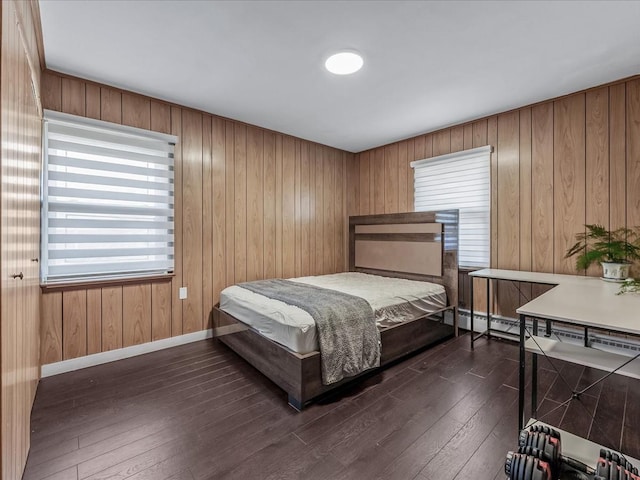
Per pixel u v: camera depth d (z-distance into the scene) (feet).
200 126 10.59
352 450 5.31
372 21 6.11
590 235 8.63
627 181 8.43
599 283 7.79
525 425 5.66
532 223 10.11
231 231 11.43
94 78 8.34
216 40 6.72
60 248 8.05
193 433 5.75
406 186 13.71
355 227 14.94
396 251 13.00
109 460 5.06
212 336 10.90
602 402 6.73
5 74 3.44
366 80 8.49
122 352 9.04
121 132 8.94
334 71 8.00
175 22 6.14
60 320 8.09
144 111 9.41
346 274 13.94
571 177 9.34
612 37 6.60
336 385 7.16
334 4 5.65
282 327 7.16
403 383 7.64
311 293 9.12
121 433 5.73
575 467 4.45
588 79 8.45
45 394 7.05
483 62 7.59
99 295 8.66
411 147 13.48
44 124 7.79
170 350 9.73
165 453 5.23
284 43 6.82
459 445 5.42
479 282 11.46
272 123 11.73
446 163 12.25
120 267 8.98
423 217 12.02
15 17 4.04
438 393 7.16
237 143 11.55
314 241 14.24
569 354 5.39
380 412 6.41
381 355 8.32
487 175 11.12
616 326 4.36
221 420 6.15
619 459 4.33
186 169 10.28
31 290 5.67
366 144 14.47
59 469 4.85
